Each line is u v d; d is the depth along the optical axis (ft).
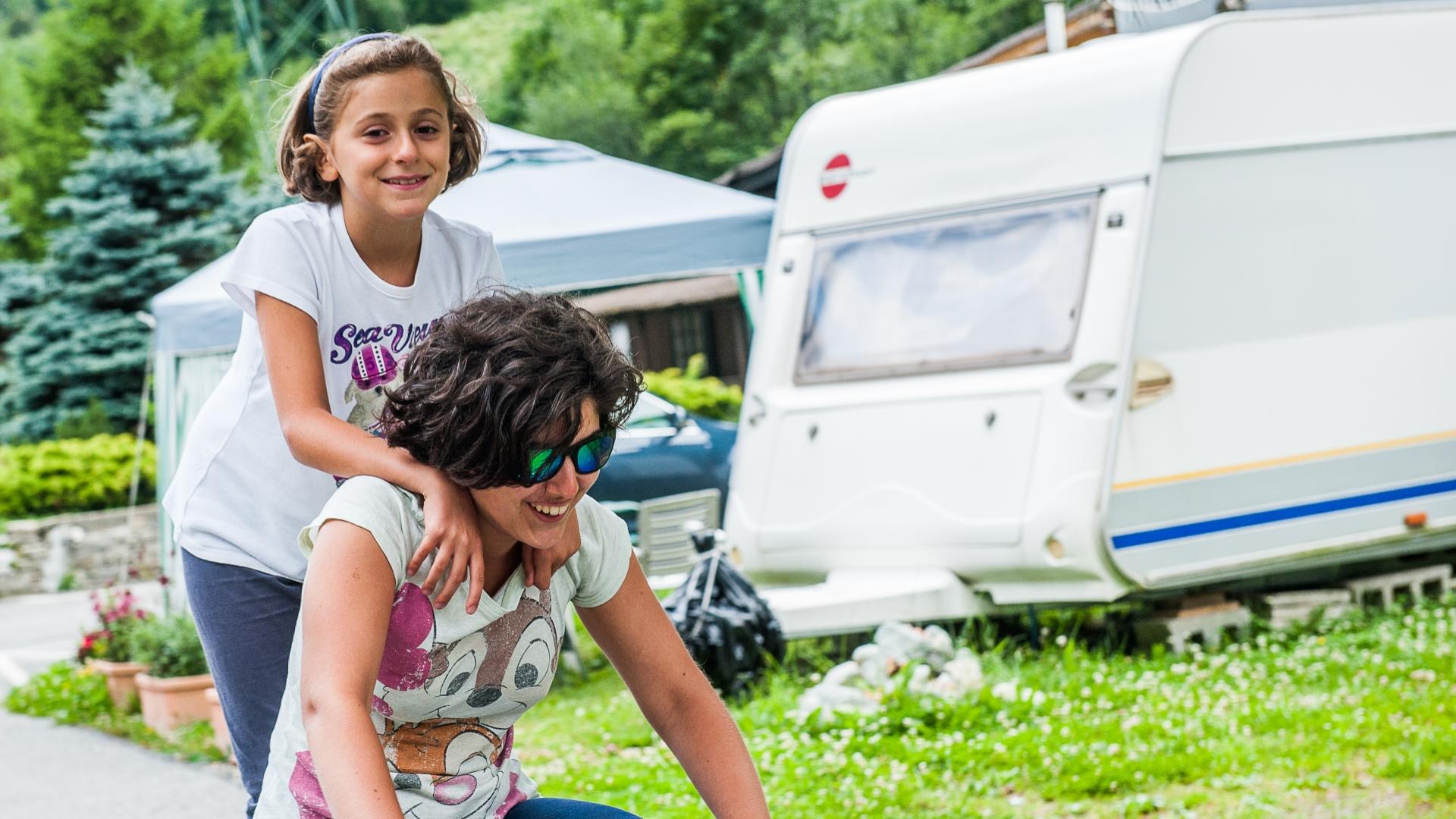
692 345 77.36
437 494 7.32
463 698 7.61
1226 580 25.89
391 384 9.93
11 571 62.44
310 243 9.55
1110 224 24.06
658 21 104.68
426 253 10.09
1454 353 26.89
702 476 36.58
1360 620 26.04
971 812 17.54
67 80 107.34
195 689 27.50
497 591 7.64
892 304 26.55
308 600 7.15
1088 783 18.15
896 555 25.44
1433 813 16.26
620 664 8.41
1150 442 23.85
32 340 79.51
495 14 119.24
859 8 99.50
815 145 28.19
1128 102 24.39
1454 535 27.12
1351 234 26.00
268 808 7.46
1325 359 25.62
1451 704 20.03
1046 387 24.03
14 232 97.71
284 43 128.88
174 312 31.53
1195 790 17.84
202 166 82.43
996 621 27.04
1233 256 24.81
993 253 25.52
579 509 8.05
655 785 19.74
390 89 9.29
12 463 69.56
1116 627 26.32
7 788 24.03
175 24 110.83
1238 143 24.91
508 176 33.42
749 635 24.03
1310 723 19.84
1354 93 26.23
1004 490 24.21
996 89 26.21
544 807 7.97
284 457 9.83
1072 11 39.11
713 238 32.14
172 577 32.09
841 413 26.43
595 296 75.56
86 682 31.50
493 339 7.13
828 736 20.90
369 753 6.84
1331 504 25.58
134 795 22.97
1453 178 27.14
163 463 32.42
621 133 102.83
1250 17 25.09
